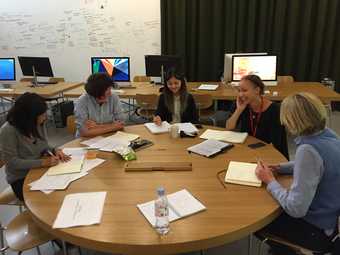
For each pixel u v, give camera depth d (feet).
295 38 18.10
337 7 17.33
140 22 19.27
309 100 4.62
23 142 6.72
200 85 14.75
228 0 17.71
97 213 4.58
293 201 4.45
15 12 20.07
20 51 20.81
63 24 19.90
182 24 18.34
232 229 4.17
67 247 6.27
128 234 4.11
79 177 5.75
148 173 5.87
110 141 7.54
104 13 19.38
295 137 4.98
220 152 6.72
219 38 18.47
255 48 18.61
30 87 15.40
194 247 3.99
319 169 4.49
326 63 18.13
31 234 5.52
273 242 5.33
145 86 15.07
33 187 5.42
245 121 8.35
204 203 4.79
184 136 7.82
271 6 17.62
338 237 4.87
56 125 16.74
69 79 20.93
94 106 8.89
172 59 14.08
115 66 14.85
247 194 5.03
